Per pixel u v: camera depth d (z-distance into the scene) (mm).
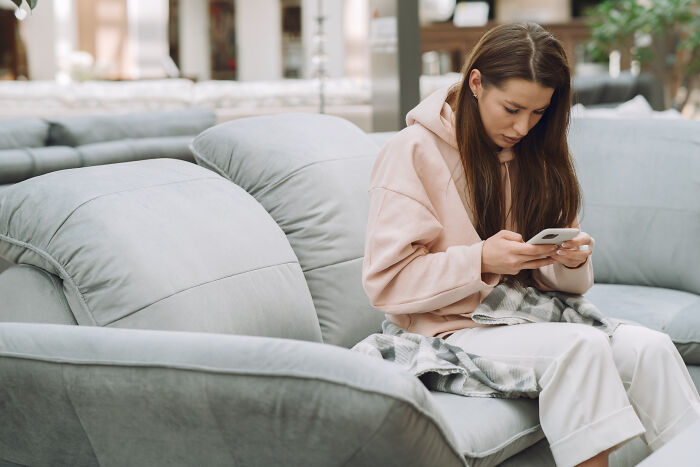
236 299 1667
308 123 2232
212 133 2145
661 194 2703
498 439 1507
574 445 1513
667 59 6898
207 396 1174
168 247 1622
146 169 1837
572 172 1839
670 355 1659
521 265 1661
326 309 1989
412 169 1738
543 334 1618
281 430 1154
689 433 1344
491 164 1768
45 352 1300
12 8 10945
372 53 4543
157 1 12430
